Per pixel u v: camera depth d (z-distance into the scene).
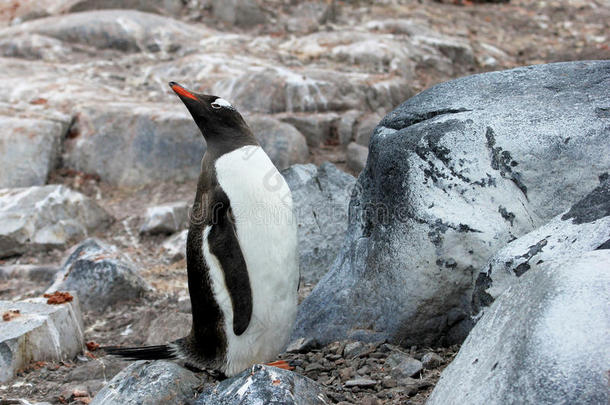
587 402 2.60
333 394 4.16
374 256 5.09
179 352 4.62
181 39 13.70
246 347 4.42
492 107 4.89
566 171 4.50
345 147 10.82
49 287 7.25
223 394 3.77
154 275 7.87
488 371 3.06
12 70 12.61
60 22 13.91
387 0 16.83
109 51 13.52
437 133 4.81
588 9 17.16
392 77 12.17
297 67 12.41
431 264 4.68
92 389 4.86
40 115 11.05
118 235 9.16
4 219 8.79
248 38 13.98
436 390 3.52
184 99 4.51
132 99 11.73
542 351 2.79
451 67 13.33
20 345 5.21
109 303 7.06
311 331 5.25
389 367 4.57
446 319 4.82
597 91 4.82
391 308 4.92
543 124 4.62
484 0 17.59
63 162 10.80
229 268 4.21
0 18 14.95
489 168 4.66
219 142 4.49
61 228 8.99
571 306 2.87
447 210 4.68
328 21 15.37
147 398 4.03
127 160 10.61
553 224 4.18
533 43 15.09
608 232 3.71
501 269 4.14
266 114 11.20
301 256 7.02
